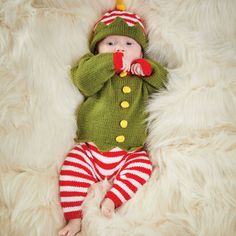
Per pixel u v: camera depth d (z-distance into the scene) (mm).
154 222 1065
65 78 1188
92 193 1110
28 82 1125
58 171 1146
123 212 1086
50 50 1165
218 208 1062
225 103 1153
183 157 1125
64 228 1069
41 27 1161
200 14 1234
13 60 1120
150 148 1201
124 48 1261
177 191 1105
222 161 1104
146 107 1215
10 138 1089
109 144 1187
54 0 1218
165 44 1258
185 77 1194
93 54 1312
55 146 1143
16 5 1134
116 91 1228
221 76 1173
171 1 1264
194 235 1053
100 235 1031
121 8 1303
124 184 1120
